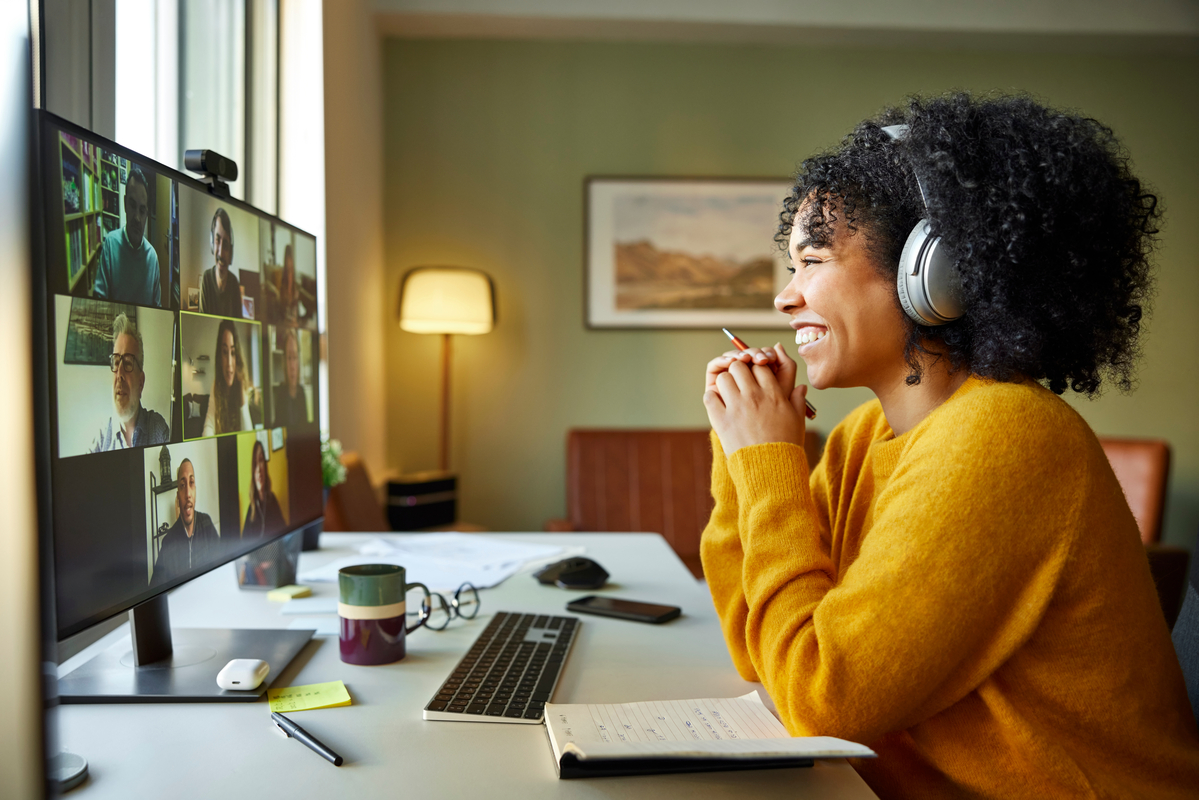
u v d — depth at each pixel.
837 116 3.71
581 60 3.64
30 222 0.48
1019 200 0.69
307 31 2.43
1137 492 2.89
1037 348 0.70
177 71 1.75
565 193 3.64
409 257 3.58
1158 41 3.61
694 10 3.43
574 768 0.64
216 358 0.92
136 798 0.60
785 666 0.70
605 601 1.19
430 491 3.17
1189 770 0.69
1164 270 3.75
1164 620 0.72
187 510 0.85
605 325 3.65
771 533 0.77
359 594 0.92
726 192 3.66
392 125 3.57
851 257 0.79
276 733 0.73
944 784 0.71
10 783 0.46
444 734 0.73
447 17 3.38
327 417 2.49
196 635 0.99
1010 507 0.65
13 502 0.47
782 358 0.88
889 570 0.66
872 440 0.94
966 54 3.73
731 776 0.65
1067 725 0.68
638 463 3.42
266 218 1.07
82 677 0.85
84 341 0.67
